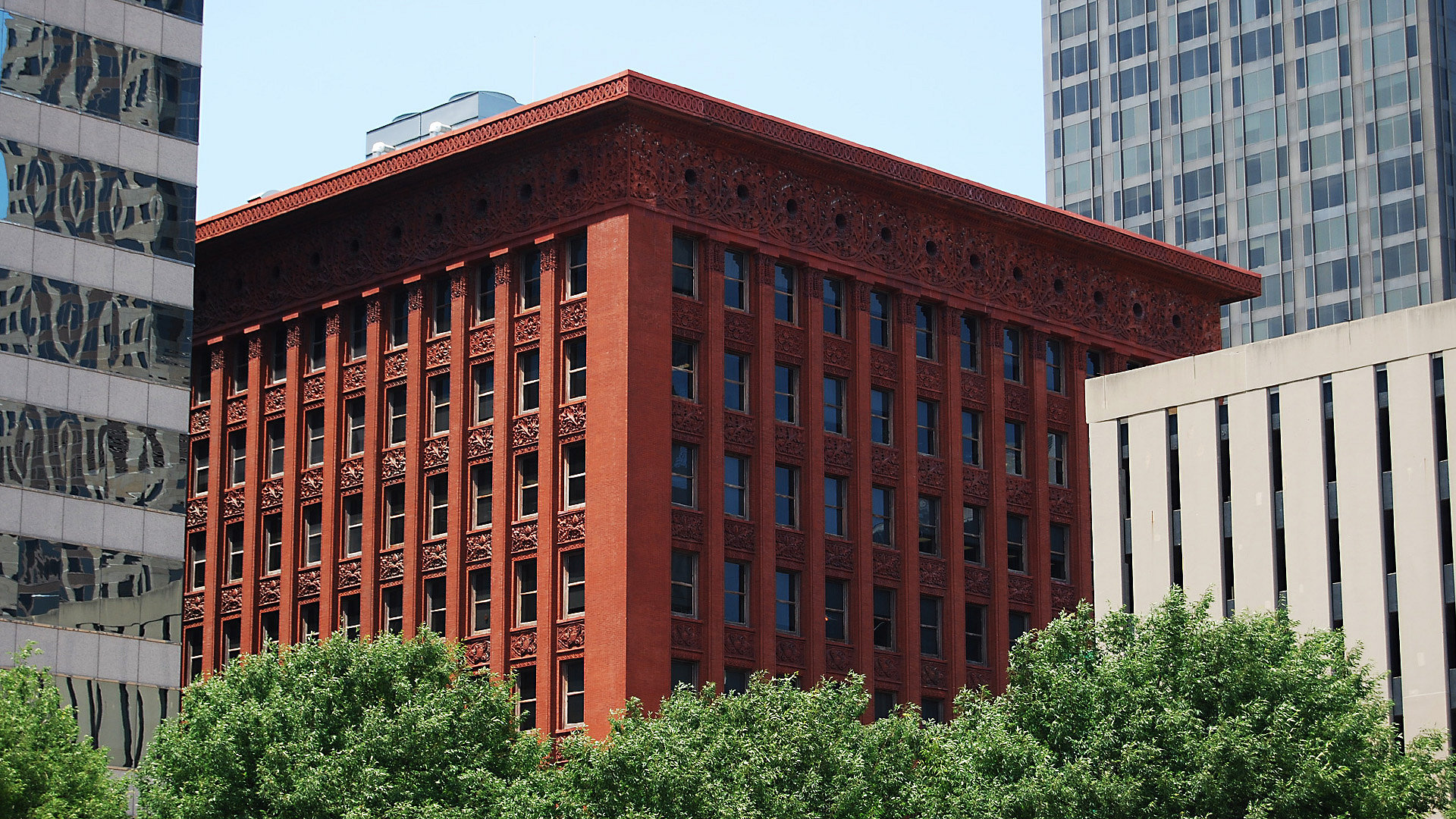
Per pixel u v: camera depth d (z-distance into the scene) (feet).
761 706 245.24
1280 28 553.23
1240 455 276.21
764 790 229.66
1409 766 215.31
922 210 334.24
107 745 238.68
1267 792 207.31
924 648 324.60
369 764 236.02
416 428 317.22
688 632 292.81
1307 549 267.18
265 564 338.54
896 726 243.81
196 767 235.40
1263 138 552.00
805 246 316.60
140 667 243.40
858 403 320.09
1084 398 352.08
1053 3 604.08
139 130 254.68
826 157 316.60
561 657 292.61
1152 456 285.43
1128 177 576.20
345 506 327.47
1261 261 545.85
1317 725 210.79
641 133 298.56
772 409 309.01
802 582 309.01
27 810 198.18
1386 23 533.96
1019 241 348.18
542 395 301.02
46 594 236.84
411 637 307.99
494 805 231.30
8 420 237.04
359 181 326.85
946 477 331.77
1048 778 209.15
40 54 247.09
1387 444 263.90
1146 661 218.38
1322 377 270.26
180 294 254.88
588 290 298.97
